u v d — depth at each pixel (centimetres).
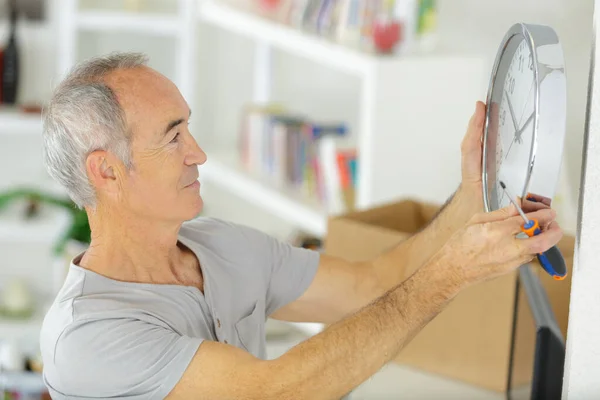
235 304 194
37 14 452
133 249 182
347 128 390
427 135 329
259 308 197
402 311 155
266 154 407
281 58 446
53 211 459
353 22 341
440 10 364
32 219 448
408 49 332
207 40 455
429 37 343
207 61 457
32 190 449
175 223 182
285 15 375
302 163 386
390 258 204
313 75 433
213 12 414
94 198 179
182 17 434
